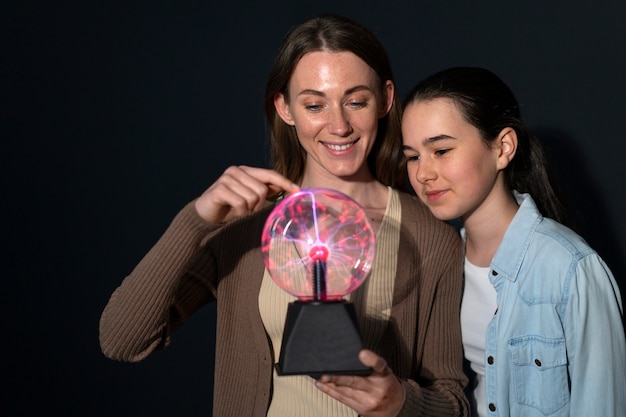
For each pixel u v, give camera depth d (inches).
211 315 100.0
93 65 101.3
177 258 50.5
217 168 98.5
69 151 102.0
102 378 101.7
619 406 53.7
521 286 56.7
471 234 60.7
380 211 58.6
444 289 59.1
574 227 63.7
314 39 53.4
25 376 102.7
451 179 55.9
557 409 54.8
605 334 54.0
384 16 90.7
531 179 62.4
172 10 99.5
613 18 77.5
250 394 55.2
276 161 61.9
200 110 99.0
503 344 56.9
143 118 100.5
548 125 81.4
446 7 87.3
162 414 100.7
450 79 56.8
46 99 102.1
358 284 47.1
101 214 101.5
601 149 78.7
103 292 101.3
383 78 56.2
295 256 48.0
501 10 84.1
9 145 102.7
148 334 51.9
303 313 42.1
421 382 59.1
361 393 45.8
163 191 100.1
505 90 60.1
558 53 80.7
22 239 102.8
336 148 54.6
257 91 96.8
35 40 102.0
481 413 62.2
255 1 96.8
